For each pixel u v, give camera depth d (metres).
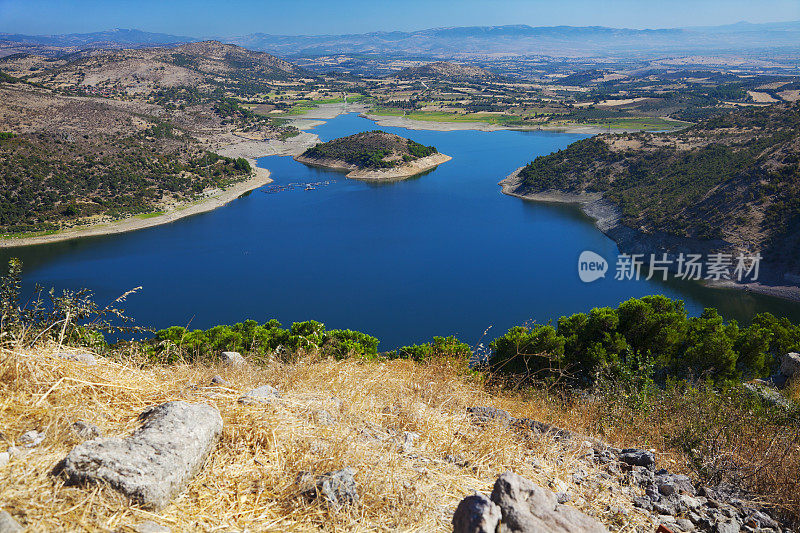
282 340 16.05
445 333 47.88
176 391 4.40
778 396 9.31
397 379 6.36
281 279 63.50
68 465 2.92
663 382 15.80
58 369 4.05
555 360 15.05
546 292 57.28
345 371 6.21
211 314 53.56
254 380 5.46
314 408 4.52
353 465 3.66
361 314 52.94
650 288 58.31
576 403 7.58
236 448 3.69
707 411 6.99
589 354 16.61
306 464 3.60
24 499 2.68
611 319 17.86
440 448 4.45
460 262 68.00
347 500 3.26
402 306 54.59
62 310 5.52
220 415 3.92
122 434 3.53
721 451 5.54
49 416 3.47
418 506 3.40
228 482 3.35
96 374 4.25
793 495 4.70
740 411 7.20
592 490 4.26
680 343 18.03
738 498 4.73
